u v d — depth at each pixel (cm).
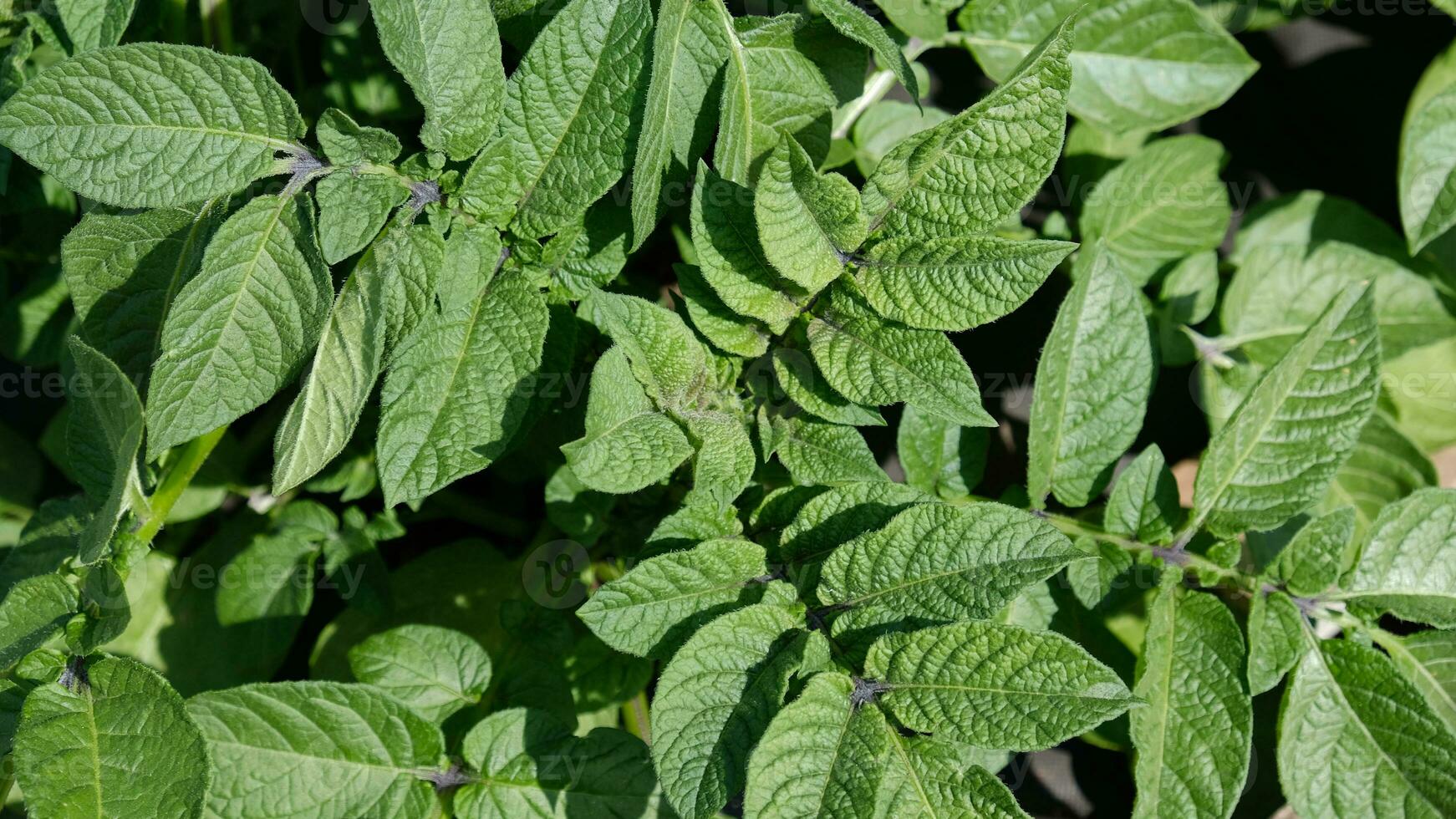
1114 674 56
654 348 60
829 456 62
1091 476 65
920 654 57
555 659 68
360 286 59
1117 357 64
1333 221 77
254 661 72
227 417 60
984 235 60
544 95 60
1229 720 62
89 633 61
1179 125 79
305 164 59
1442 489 64
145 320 63
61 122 57
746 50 63
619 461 59
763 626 58
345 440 60
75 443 66
